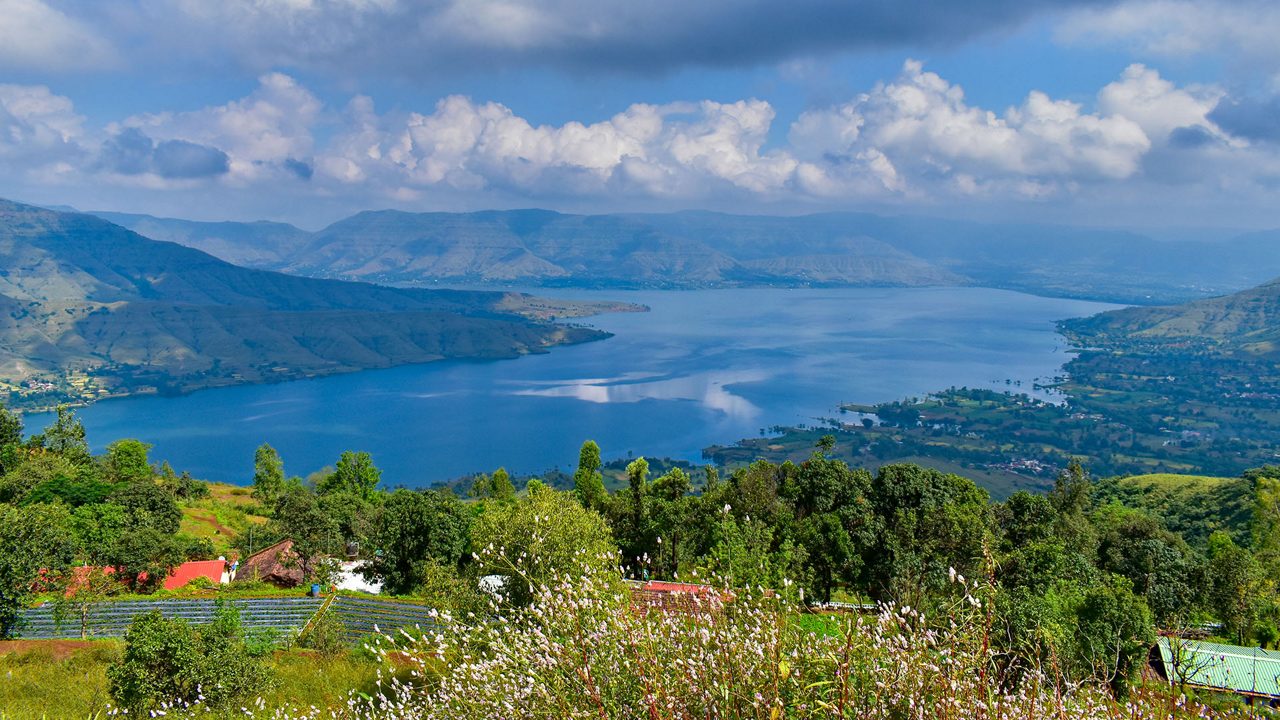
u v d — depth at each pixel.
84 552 44.25
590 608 8.15
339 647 29.70
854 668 7.01
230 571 52.22
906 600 10.29
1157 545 45.81
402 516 50.56
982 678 6.89
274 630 32.66
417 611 41.50
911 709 6.52
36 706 21.50
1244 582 42.00
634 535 50.81
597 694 7.04
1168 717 8.14
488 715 7.85
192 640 20.45
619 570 12.25
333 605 42.41
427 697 9.31
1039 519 49.44
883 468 47.62
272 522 66.50
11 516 35.47
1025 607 19.08
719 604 8.28
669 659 7.40
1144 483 112.06
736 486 49.62
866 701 6.83
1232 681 21.81
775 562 31.34
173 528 59.91
